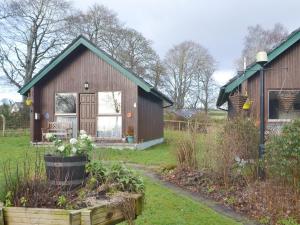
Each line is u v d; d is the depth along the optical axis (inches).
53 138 178.2
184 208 292.0
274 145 312.3
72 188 165.2
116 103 716.7
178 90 1768.0
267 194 298.4
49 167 165.3
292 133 302.2
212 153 382.9
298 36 513.3
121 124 714.8
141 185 178.4
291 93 521.0
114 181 173.5
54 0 1328.7
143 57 1605.6
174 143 467.8
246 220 275.7
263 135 370.0
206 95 1766.7
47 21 1331.2
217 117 486.9
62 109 743.7
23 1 1282.0
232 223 262.1
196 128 439.2
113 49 1572.3
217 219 268.7
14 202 151.9
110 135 717.9
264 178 342.0
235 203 315.3
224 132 391.5
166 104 974.4
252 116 451.5
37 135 745.6
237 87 527.8
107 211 151.9
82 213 141.1
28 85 735.7
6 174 175.3
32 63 1327.5
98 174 175.2
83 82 732.7
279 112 528.7
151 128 821.9
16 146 698.8
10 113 1173.1
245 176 354.0
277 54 518.3
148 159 547.8
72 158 165.3
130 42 1592.0
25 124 1183.6
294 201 289.4
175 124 1189.7
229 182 357.7
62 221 139.6
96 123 724.7
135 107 705.0
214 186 362.3
